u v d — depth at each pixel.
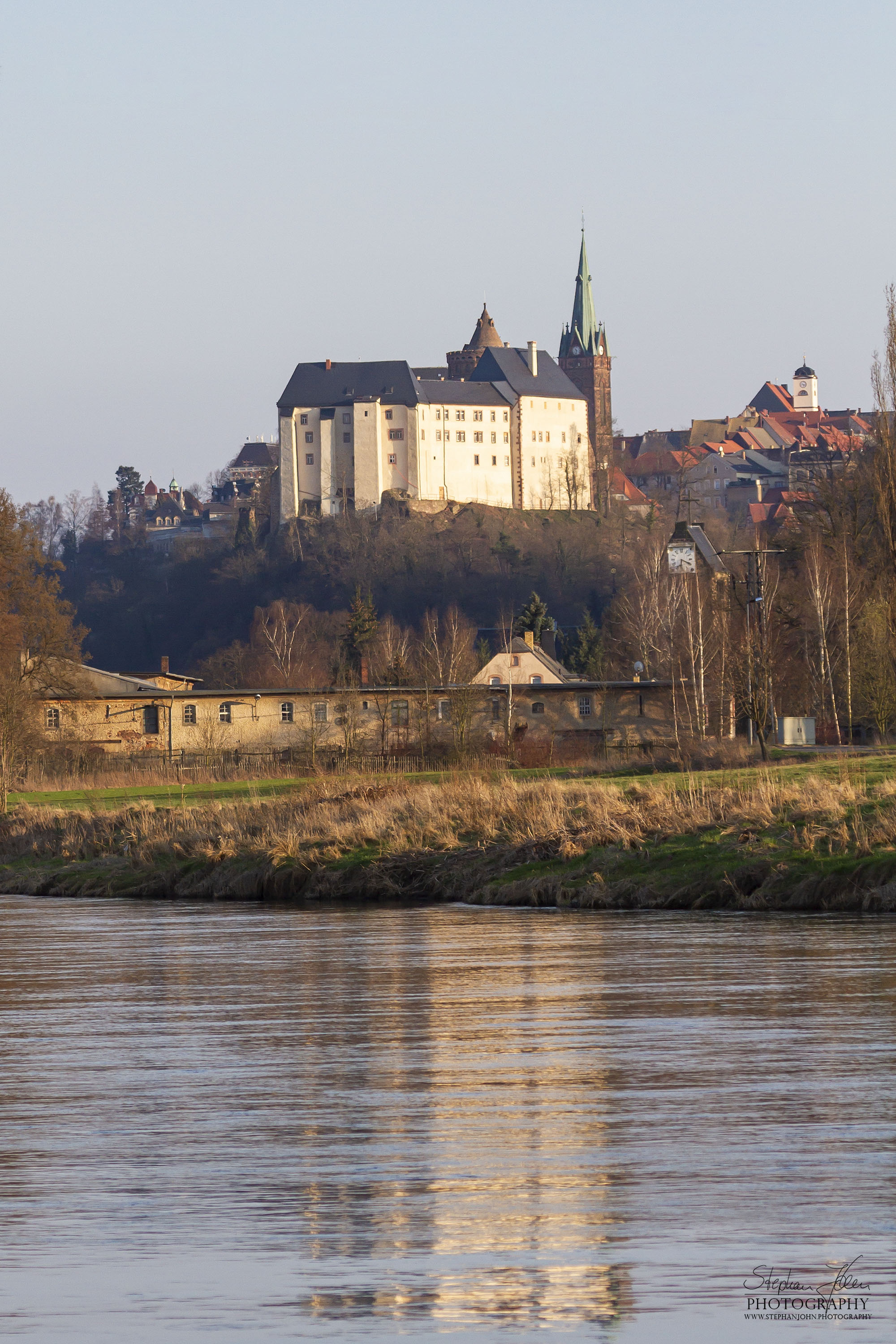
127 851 168.25
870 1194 40.03
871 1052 58.34
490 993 76.56
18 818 199.62
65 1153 46.66
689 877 119.81
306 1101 53.56
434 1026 67.75
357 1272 34.53
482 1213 39.12
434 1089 54.78
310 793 186.62
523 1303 32.12
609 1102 51.66
